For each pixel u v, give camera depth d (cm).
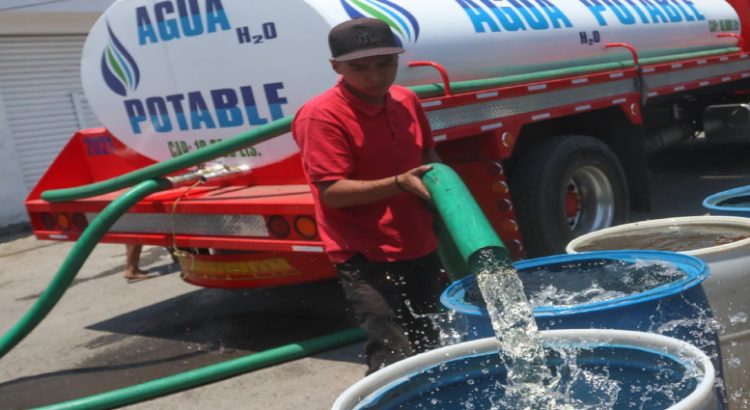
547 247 556
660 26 736
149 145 577
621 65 652
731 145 1087
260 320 588
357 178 326
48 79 1320
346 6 463
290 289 655
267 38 479
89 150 638
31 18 1272
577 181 595
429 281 344
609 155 606
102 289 768
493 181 521
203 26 507
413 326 341
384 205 327
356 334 500
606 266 258
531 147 573
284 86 480
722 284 250
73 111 1355
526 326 199
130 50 556
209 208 484
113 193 586
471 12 537
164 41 533
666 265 244
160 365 527
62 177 632
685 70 748
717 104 950
